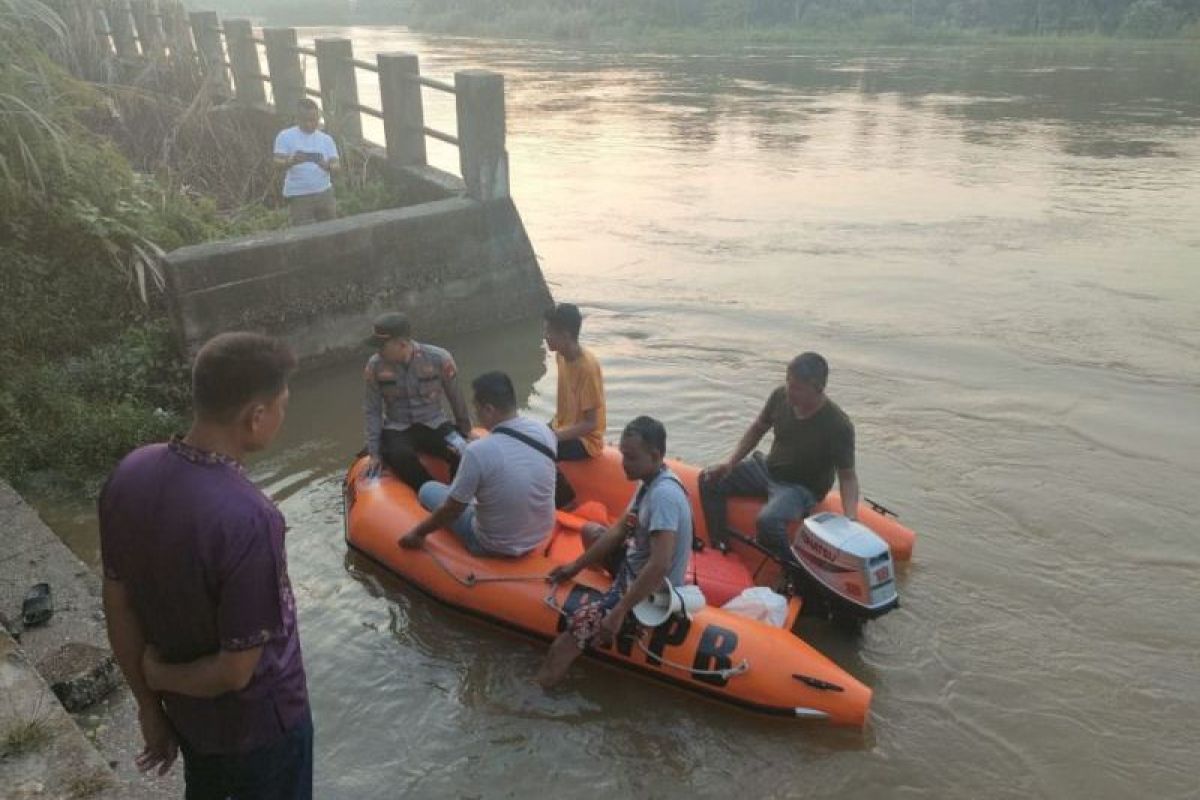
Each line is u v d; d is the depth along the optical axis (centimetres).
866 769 411
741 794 399
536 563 498
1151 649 483
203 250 767
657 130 1948
